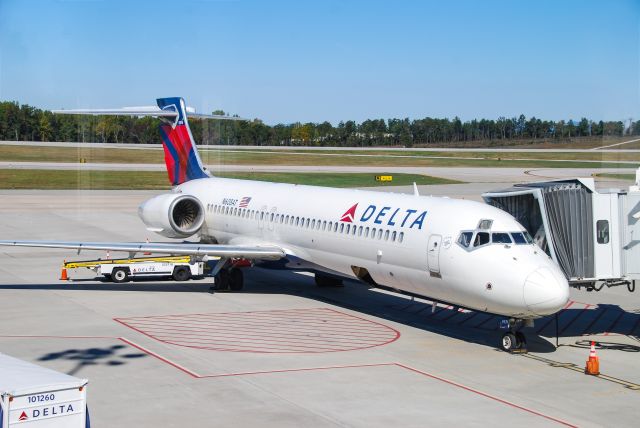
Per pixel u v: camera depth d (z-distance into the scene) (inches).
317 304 1049.5
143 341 833.5
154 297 1086.4
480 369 746.8
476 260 797.9
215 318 952.9
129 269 1206.3
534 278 763.4
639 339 884.0
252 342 836.6
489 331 906.1
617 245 867.4
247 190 1259.8
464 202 872.9
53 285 1172.5
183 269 1234.0
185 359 763.4
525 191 871.1
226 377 703.7
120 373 712.4
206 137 6712.6
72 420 467.2
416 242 865.5
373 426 584.1
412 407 629.9
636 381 716.7
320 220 1036.5
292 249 1095.6
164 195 1306.6
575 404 645.9
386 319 961.5
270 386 679.1
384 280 937.5
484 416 611.5
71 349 796.0
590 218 858.8
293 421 591.5
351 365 751.7
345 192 1061.8
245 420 591.5
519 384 700.0
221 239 1293.1
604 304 1092.5
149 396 645.9
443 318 973.8
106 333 867.4
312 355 786.2
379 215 943.7
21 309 991.0
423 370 738.8
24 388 450.9
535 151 6392.7
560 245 853.2
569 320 984.9
